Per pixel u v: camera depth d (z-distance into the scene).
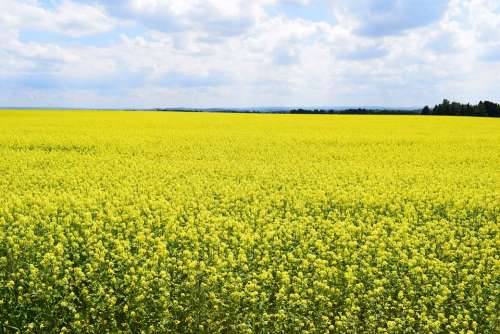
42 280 7.12
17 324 6.70
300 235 9.23
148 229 8.96
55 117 45.03
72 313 6.74
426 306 6.99
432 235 9.75
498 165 19.09
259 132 31.08
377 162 19.75
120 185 13.60
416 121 45.75
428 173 16.81
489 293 7.19
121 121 39.84
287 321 6.80
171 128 33.47
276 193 13.27
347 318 6.67
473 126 38.72
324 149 23.25
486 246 8.98
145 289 6.94
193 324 6.79
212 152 21.59
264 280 7.32
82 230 8.88
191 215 10.52
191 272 7.22
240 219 10.40
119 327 6.84
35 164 17.61
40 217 9.55
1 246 8.02
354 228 9.59
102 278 7.29
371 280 7.50
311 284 7.41
